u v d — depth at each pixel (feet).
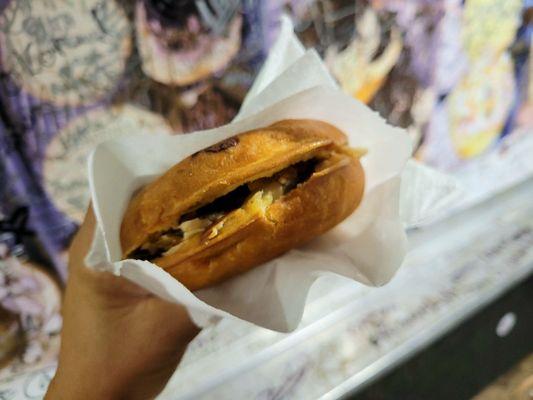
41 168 0.73
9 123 0.69
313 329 0.96
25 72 0.68
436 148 1.16
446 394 1.03
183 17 0.78
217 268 0.51
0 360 0.76
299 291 0.53
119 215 0.52
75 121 0.74
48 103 0.71
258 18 0.84
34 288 0.77
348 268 0.56
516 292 1.13
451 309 1.01
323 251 0.57
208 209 0.53
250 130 0.55
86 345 0.57
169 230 0.51
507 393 1.10
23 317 0.77
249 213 0.51
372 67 0.99
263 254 0.52
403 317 0.99
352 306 1.01
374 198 0.59
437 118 1.13
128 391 0.59
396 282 1.07
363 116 0.56
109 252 0.49
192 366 0.87
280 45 0.66
